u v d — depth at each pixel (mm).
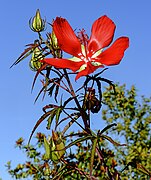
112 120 2592
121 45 856
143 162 2297
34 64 941
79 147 1987
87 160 1947
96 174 1875
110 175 894
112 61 849
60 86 910
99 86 893
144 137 2510
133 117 2566
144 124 2539
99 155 895
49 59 854
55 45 915
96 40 898
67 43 887
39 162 2162
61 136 914
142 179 2145
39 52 939
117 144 828
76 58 889
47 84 911
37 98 912
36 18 944
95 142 834
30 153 2176
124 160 2262
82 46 892
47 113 893
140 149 2346
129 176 2199
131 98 2590
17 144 2213
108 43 892
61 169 929
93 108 896
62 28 889
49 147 964
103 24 903
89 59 881
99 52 888
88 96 892
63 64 854
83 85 884
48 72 920
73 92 904
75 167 930
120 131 2537
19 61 943
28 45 944
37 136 2205
